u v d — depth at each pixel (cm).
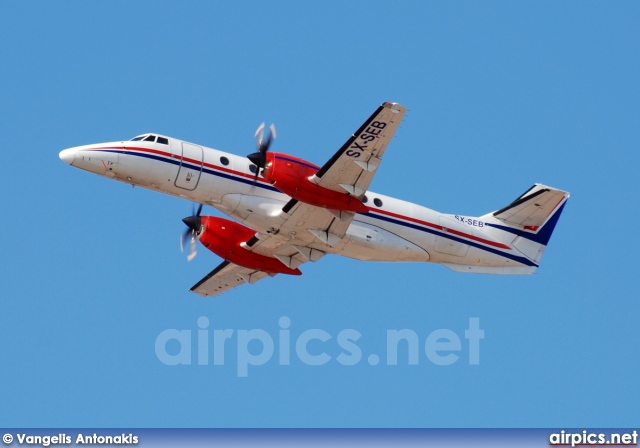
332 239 11362
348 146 10269
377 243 11788
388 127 10100
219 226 12281
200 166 11225
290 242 11700
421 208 12169
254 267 12362
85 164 11050
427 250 12231
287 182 10575
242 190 11319
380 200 11919
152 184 11238
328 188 10662
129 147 11125
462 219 12494
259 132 10906
